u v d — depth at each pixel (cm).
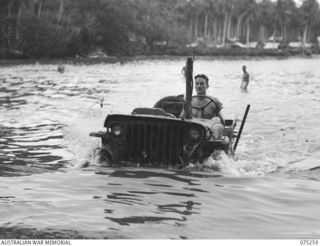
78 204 561
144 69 4334
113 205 560
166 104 884
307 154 917
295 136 1095
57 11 7988
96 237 460
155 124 752
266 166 814
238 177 718
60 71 3606
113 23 8338
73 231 474
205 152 773
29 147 914
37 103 1636
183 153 750
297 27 13338
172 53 9775
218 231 488
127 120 759
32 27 6725
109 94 1975
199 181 682
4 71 3788
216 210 555
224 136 830
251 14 12344
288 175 750
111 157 769
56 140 980
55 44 6975
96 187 636
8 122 1216
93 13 8162
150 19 10081
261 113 1482
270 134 1114
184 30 10812
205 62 6719
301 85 2775
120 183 659
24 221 498
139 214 531
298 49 11850
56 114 1357
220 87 2481
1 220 500
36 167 755
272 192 641
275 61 7831
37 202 566
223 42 12244
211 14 12181
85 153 844
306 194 637
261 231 492
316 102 1820
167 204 570
